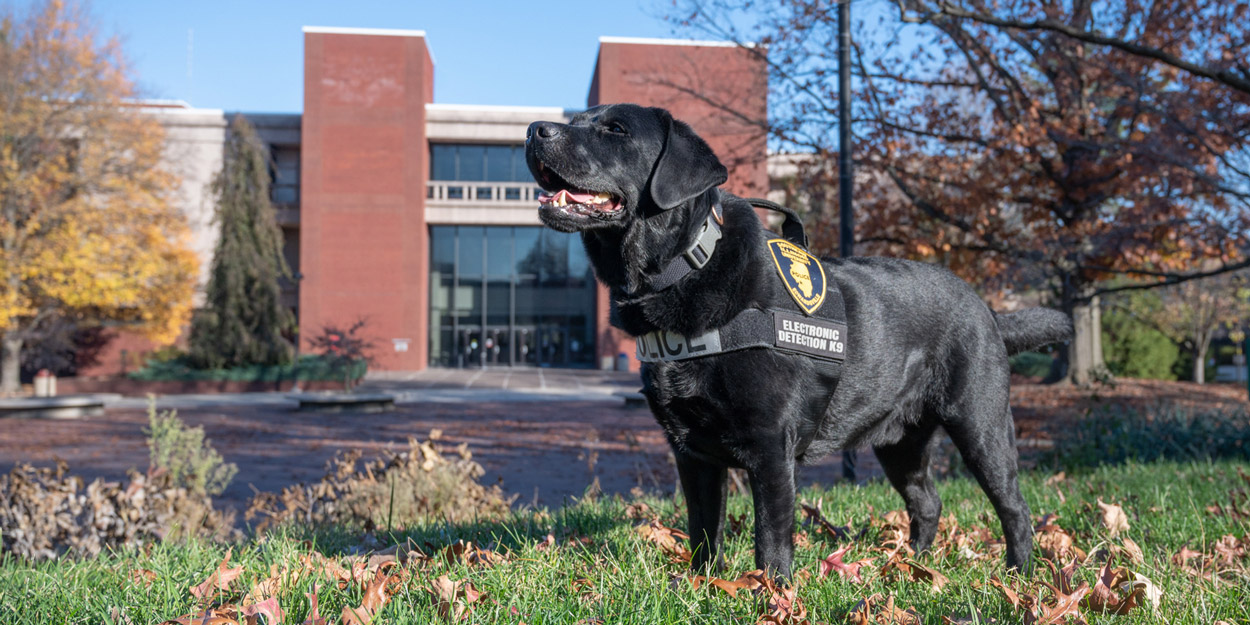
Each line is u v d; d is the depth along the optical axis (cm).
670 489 823
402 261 3769
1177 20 1142
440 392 2689
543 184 286
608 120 280
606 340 3938
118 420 1898
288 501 654
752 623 247
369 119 3753
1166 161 1021
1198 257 1118
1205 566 343
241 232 2914
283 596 270
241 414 2034
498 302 4069
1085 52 1280
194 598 273
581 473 1074
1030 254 1212
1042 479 671
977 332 349
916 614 263
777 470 280
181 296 2847
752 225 291
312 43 3728
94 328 3559
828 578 304
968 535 417
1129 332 2898
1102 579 278
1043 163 1272
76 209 2569
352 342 2403
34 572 354
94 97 2634
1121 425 885
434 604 263
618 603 262
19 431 1672
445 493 621
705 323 272
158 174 2792
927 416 353
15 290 2511
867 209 1359
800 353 284
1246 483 569
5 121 2478
